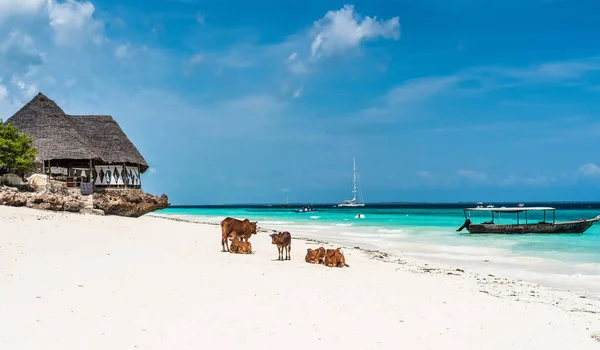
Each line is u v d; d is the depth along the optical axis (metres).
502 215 93.00
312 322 9.37
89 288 10.62
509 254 26.28
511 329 9.84
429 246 30.61
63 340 7.42
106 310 9.10
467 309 11.35
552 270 20.70
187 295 10.73
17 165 30.88
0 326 7.79
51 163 37.06
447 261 23.38
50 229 20.55
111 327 8.17
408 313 10.59
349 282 13.96
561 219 76.19
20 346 7.05
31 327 7.86
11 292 9.75
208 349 7.50
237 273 14.06
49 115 36.19
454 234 40.84
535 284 17.22
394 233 41.81
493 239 35.84
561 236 38.84
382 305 11.13
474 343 8.79
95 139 39.59
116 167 39.72
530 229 41.22
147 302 9.89
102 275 12.09
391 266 19.62
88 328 8.04
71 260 13.80
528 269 20.98
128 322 8.51
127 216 37.16
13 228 19.27
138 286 11.22
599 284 17.47
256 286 12.27
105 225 26.70
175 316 9.08
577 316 11.51
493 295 13.79
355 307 10.76
